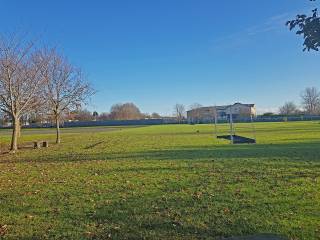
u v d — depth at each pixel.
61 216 9.37
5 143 43.75
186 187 12.49
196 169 16.61
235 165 17.52
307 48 4.96
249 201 10.23
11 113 33.69
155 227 8.29
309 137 35.66
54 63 43.47
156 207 9.94
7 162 23.41
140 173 16.02
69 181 14.64
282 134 42.25
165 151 26.12
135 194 11.66
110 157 23.67
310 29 4.85
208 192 11.57
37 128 102.75
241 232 7.78
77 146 35.47
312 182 12.66
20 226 8.62
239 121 108.75
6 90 33.41
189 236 7.67
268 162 18.20
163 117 149.62
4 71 33.22
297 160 18.62
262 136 39.53
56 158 24.80
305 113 124.62
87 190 12.56
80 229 8.29
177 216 9.04
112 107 151.62
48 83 40.41
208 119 112.75
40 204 10.72
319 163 17.30
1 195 12.23
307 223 8.15
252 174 14.73
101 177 15.35
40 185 13.95
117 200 10.93
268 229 7.87
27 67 38.84
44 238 7.79
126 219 8.93
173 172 15.95
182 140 38.12
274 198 10.45
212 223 8.41
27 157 26.48
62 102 43.09
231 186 12.39
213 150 25.73
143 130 71.44
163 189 12.29
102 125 121.94
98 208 10.04
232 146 28.73
